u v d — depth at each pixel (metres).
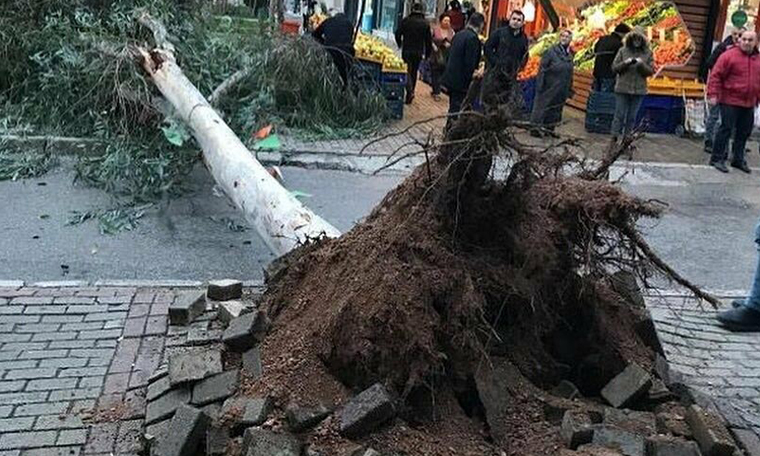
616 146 4.20
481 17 11.84
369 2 29.11
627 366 3.85
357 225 4.28
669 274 3.83
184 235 6.96
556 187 3.83
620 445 3.30
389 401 3.30
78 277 5.92
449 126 3.64
